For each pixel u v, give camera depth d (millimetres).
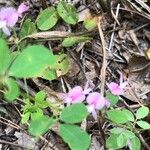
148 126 250
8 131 276
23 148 270
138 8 329
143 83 303
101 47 311
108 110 249
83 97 234
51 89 288
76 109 190
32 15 323
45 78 286
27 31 304
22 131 274
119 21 329
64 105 264
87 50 312
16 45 292
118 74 305
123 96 292
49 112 274
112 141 244
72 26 320
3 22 257
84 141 184
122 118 242
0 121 276
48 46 307
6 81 191
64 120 188
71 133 186
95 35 315
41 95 261
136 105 290
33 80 287
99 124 257
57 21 319
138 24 329
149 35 323
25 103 269
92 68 304
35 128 184
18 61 172
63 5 315
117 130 245
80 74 299
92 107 230
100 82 287
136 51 316
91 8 331
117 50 316
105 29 324
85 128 270
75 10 315
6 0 326
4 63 182
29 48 172
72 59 304
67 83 294
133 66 310
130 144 242
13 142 272
